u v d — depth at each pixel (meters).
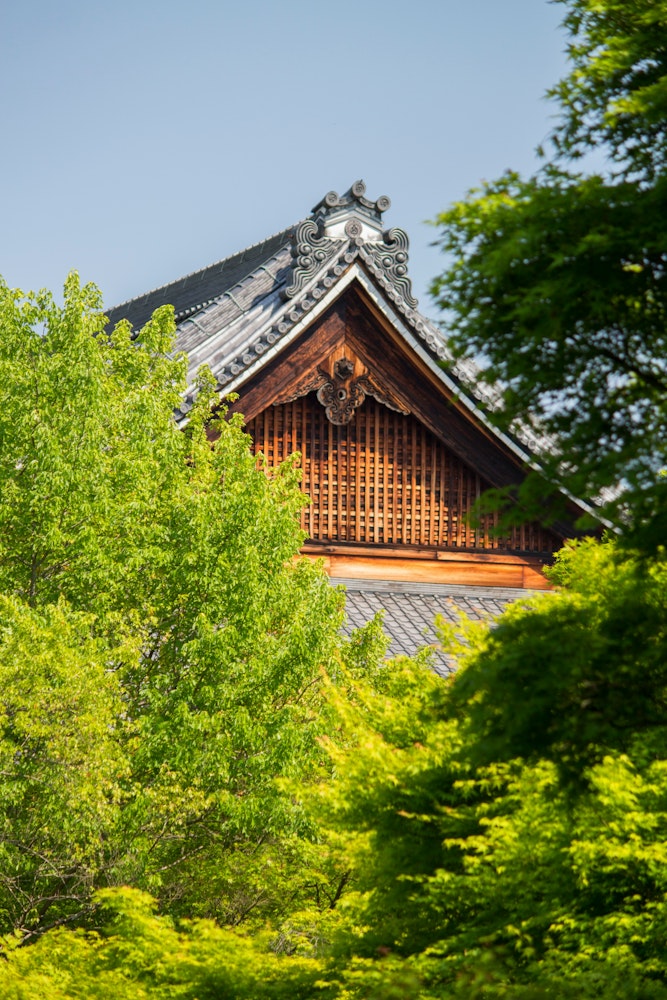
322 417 56.66
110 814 28.17
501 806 24.86
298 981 23.80
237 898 33.19
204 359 53.28
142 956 24.17
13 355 33.41
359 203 56.25
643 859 22.70
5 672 26.95
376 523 56.97
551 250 15.54
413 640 52.66
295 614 33.91
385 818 26.45
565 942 22.62
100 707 27.95
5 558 32.66
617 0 17.03
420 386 56.69
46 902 31.31
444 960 22.75
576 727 15.40
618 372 16.30
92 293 34.00
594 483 15.61
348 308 55.91
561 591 24.28
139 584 33.25
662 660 15.45
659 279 15.55
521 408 16.48
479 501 16.56
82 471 31.75
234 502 33.28
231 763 31.97
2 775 27.69
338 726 31.95
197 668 31.86
